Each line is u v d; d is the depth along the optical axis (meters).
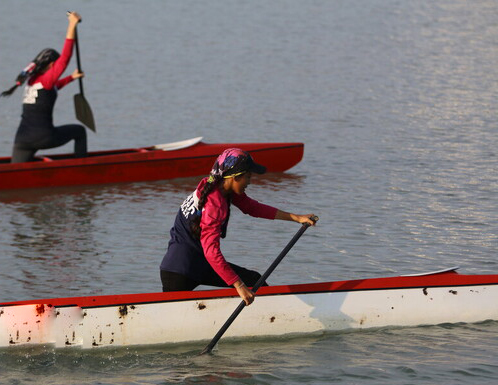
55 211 39.41
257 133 55.12
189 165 45.94
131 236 35.44
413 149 49.53
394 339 24.59
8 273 30.83
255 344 24.34
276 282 29.56
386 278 25.47
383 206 38.56
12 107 64.81
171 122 58.72
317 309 24.89
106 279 30.22
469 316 25.70
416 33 95.62
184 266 23.55
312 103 63.97
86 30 99.62
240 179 22.19
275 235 34.78
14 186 43.41
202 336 24.25
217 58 83.00
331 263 31.36
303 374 22.39
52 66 43.25
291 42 91.31
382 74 74.69
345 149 50.19
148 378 22.22
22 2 122.19
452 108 61.12
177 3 119.56
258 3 118.81
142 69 78.06
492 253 32.16
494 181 42.28
